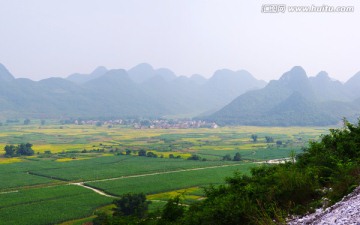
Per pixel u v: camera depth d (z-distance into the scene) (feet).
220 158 518.78
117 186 330.54
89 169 435.94
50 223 224.33
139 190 309.83
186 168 435.94
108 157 536.42
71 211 247.91
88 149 632.38
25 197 291.58
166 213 60.49
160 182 347.36
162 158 525.34
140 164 470.39
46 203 271.90
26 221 226.58
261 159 495.00
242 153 565.12
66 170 429.38
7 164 469.98
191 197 274.36
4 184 348.79
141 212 180.55
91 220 226.17
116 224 66.28
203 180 352.90
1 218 232.94
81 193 304.71
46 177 388.16
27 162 487.61
